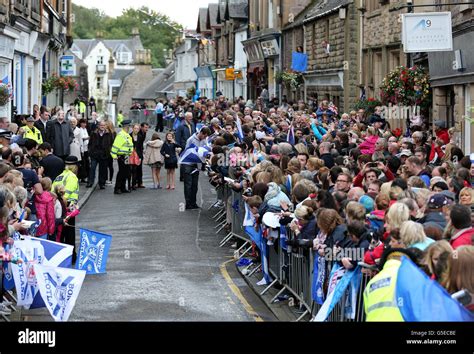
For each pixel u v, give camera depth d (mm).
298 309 11344
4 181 12430
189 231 18250
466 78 19797
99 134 25875
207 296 12367
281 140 20062
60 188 13891
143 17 152875
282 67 44375
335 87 34656
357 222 8859
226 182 17703
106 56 129625
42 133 23297
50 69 41750
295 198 11781
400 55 27156
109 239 13961
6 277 10711
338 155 16406
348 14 32562
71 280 9945
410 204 9453
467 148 20281
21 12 29406
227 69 54844
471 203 9820
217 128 23922
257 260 14141
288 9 43875
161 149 25797
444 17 18594
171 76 95312
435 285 6465
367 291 6945
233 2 57969
